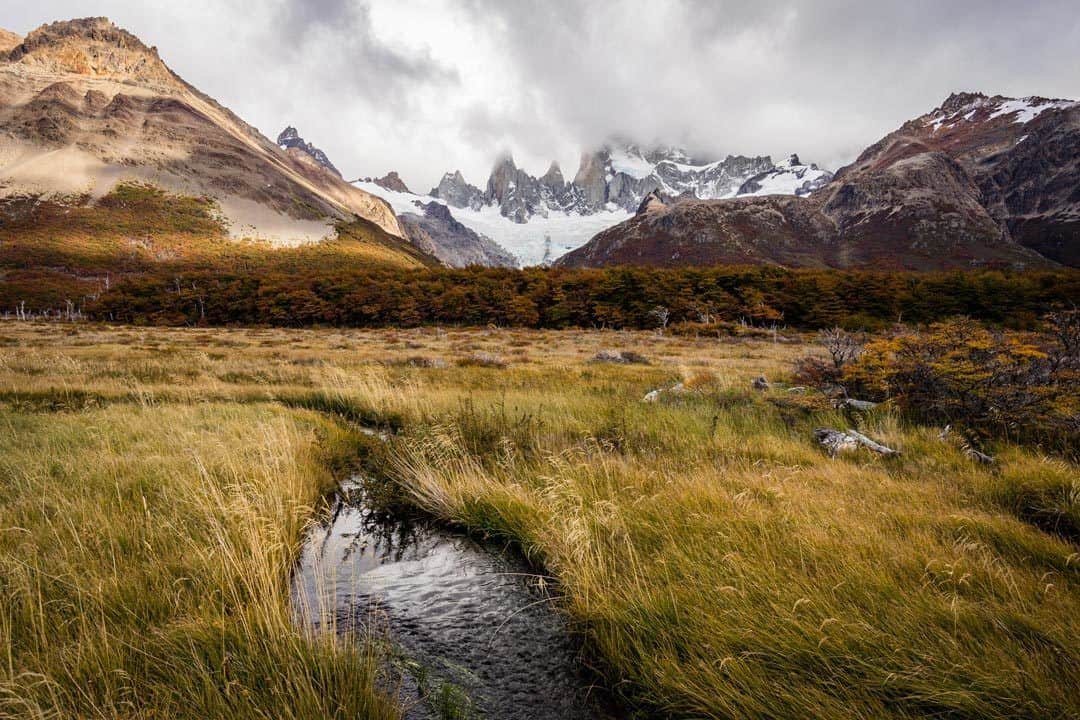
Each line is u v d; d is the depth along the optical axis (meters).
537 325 88.12
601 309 84.75
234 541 3.70
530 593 3.76
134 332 58.69
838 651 2.50
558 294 88.88
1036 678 2.22
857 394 9.65
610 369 21.25
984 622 2.62
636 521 4.04
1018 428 6.92
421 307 88.69
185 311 93.25
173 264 160.62
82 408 10.41
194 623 2.74
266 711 2.26
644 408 9.27
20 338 40.09
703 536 3.72
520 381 16.48
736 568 3.15
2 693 2.29
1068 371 7.09
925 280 84.56
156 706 2.26
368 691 2.40
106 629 2.73
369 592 3.76
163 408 9.80
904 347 8.69
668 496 4.49
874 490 4.81
